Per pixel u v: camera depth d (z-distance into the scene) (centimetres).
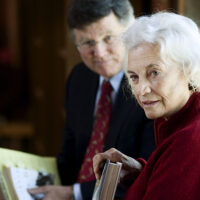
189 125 313
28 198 488
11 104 2203
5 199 473
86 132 580
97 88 591
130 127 514
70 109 618
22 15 2322
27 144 1792
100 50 520
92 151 553
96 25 506
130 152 515
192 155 299
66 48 991
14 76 2275
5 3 2350
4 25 2414
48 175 541
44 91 1380
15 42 2322
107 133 545
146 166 338
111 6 503
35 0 1405
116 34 516
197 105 323
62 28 1039
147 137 496
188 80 322
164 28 314
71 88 625
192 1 756
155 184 309
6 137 1803
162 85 314
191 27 324
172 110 330
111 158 402
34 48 1528
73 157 615
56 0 1103
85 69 619
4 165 488
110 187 350
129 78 362
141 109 510
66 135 625
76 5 512
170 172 303
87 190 520
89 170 552
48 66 1279
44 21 1265
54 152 1280
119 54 525
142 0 930
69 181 607
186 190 297
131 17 530
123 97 532
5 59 2297
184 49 310
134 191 344
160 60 309
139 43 316
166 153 313
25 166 517
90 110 586
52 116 1284
